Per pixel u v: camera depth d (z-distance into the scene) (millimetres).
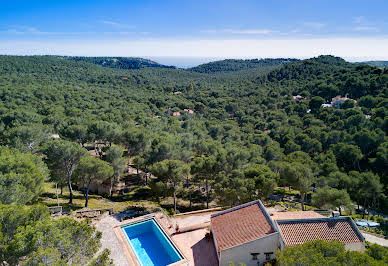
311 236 20125
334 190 36188
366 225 36281
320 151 65438
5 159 25703
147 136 54188
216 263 21000
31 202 28109
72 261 12516
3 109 73562
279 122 93062
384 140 58656
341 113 82188
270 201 39094
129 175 52219
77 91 121312
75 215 27391
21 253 11766
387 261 13219
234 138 82875
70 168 34438
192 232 25688
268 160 59781
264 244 20328
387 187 48844
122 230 25250
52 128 64000
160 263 22141
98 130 58750
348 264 12172
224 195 32438
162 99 138375
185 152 48125
